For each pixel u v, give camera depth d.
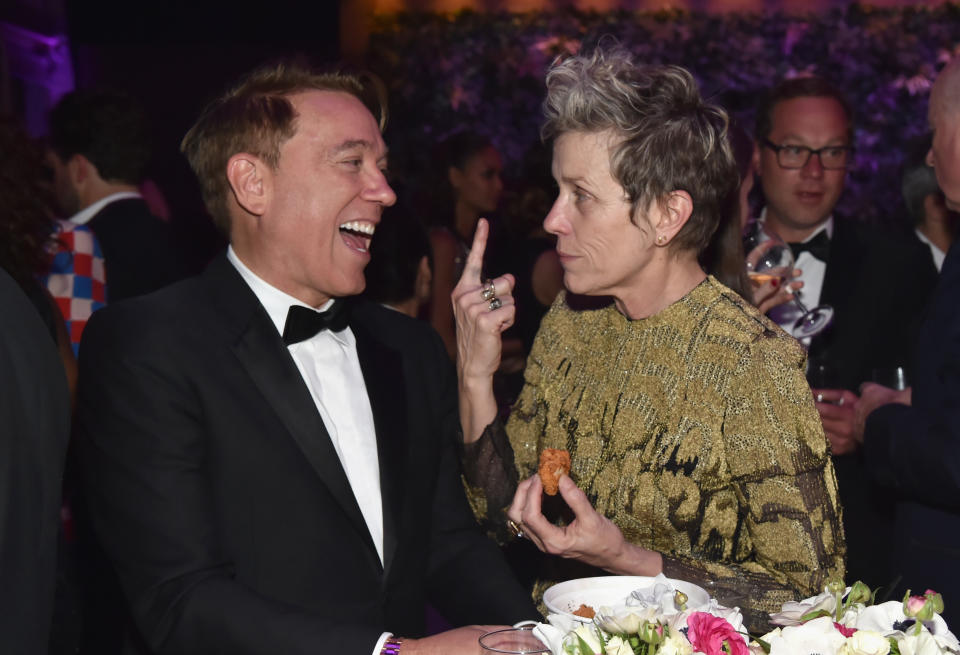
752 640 1.26
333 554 1.49
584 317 1.78
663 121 1.51
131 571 1.43
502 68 7.55
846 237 2.95
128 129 3.31
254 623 1.37
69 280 2.78
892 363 2.82
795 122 2.89
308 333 1.57
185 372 1.46
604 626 1.08
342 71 1.62
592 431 1.70
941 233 3.28
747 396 1.55
